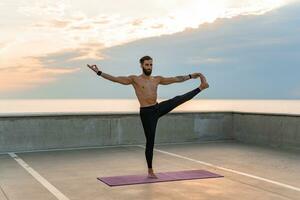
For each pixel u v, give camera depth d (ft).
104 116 33.24
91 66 19.44
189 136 36.32
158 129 35.22
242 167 23.89
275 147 32.68
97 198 16.79
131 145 33.88
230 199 16.56
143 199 16.61
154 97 20.17
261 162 25.68
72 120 32.30
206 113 36.91
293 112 33.37
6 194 17.53
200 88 20.76
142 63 20.17
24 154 29.37
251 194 17.37
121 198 16.76
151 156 20.49
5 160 26.73
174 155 28.58
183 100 20.49
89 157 27.84
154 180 20.11
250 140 35.83
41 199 16.71
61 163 25.48
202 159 26.84
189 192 17.74
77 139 32.50
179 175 21.33
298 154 28.96
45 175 21.70
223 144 34.73
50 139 31.63
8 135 30.45
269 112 34.17
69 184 19.47
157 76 20.66
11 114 30.81
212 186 18.90
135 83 20.15
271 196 17.03
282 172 22.33
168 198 16.72
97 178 20.81
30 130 31.04
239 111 37.24
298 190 18.10
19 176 21.44
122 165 24.75
